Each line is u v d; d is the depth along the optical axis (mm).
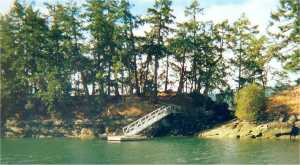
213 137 74062
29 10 82312
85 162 46531
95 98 84250
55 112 82688
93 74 84625
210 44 87125
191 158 48562
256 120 73625
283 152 52250
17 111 81875
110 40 83625
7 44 80938
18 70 80812
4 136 78438
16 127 79625
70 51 83625
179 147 59125
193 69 88375
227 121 80500
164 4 84500
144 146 60844
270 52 79875
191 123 80250
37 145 63188
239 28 85938
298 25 77562
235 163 44844
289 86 84562
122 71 84375
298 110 73938
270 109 75688
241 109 73562
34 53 82312
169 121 79062
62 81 81562
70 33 83875
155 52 85125
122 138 69812
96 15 82875
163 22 85000
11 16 82125
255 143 62844
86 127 79562
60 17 83875
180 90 88500
